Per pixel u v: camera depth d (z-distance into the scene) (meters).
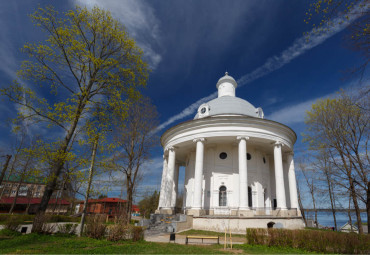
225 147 24.61
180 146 25.95
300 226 20.34
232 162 23.77
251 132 22.17
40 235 12.33
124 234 12.70
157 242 13.16
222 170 23.70
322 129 22.34
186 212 21.78
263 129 22.66
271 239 12.22
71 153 12.30
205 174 24.03
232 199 22.31
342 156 20.66
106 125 13.92
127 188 21.66
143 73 16.14
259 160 24.61
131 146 22.98
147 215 50.62
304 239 11.45
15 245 10.20
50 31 13.62
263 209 21.88
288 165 25.30
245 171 20.56
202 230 18.81
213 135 22.52
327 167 22.16
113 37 15.02
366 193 18.50
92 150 14.05
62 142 12.86
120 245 11.09
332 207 23.77
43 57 13.43
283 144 23.38
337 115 20.98
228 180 23.16
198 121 23.42
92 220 13.68
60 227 13.84
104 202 54.50
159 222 20.61
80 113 13.48
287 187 26.55
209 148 24.95
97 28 14.52
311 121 23.02
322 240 11.04
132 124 23.44
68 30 13.69
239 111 26.59
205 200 22.92
